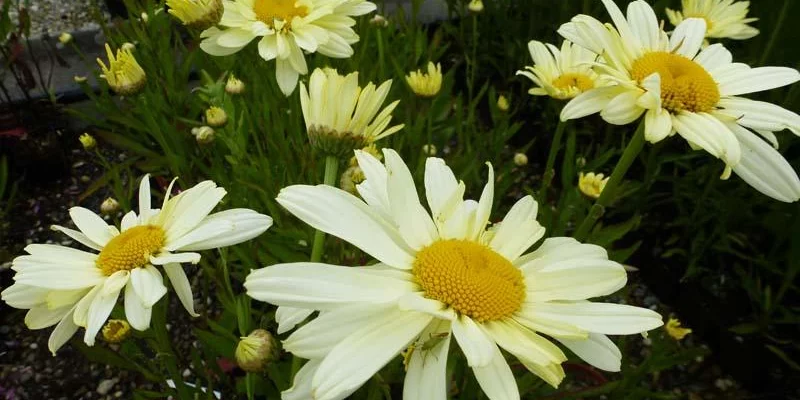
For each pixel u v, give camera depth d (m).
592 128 0.63
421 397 0.19
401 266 0.21
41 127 0.62
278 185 0.38
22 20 0.58
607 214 0.58
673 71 0.26
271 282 0.19
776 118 0.26
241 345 0.24
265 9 0.37
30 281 0.22
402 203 0.21
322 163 0.38
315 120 0.24
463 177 0.46
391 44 0.56
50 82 0.66
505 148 0.67
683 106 0.26
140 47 0.53
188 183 0.45
